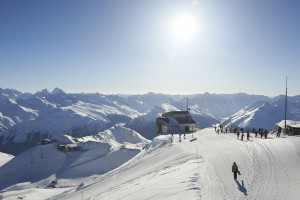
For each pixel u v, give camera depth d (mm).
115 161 113000
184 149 57094
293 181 28188
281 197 24109
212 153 47250
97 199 35812
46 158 129625
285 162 35438
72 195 52000
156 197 26594
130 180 44906
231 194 25547
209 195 25203
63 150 134750
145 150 86812
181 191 26953
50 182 99188
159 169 45812
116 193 34938
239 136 67688
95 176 101375
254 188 26891
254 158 39000
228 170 34281
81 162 118625
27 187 96188
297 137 57562
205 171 34094
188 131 101875
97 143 135375
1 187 109250
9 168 126062
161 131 106562
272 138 57969
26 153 136125
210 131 89500
